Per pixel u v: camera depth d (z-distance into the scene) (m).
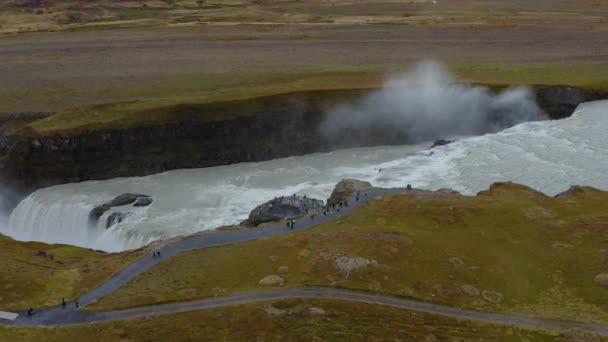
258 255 91.06
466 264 88.12
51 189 136.75
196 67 192.75
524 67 195.75
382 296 80.19
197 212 123.75
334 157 151.75
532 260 89.94
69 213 126.56
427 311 77.38
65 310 80.25
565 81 177.75
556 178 129.38
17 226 132.62
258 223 108.56
